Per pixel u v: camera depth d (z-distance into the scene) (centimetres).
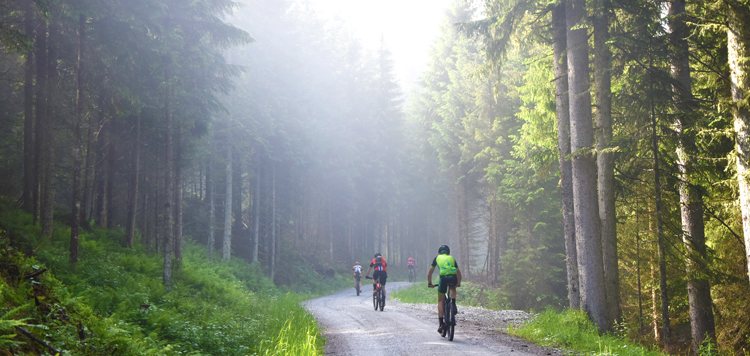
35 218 1488
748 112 823
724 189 1184
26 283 480
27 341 385
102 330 473
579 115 1210
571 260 1324
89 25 1462
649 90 1150
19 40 1121
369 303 1991
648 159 1241
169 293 1297
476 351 794
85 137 1738
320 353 774
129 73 1577
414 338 945
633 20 1183
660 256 1176
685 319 1564
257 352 762
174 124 1828
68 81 1648
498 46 1348
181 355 682
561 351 830
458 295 2541
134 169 1844
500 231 2780
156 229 2081
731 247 1241
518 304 2205
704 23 945
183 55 1697
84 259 1244
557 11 1345
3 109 1839
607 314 1130
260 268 3034
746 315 1176
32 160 1622
